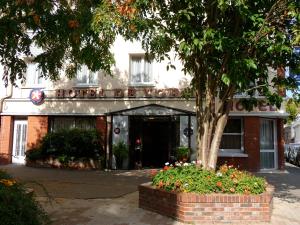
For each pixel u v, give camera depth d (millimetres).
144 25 8859
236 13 8375
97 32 9125
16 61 12461
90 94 19500
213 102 9219
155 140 19891
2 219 5129
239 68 7941
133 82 19453
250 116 18312
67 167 18781
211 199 7637
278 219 8086
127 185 12742
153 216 8125
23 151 20406
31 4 9547
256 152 18172
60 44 12273
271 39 8141
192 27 8258
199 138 9344
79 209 8703
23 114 20094
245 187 7980
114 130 18906
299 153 23656
